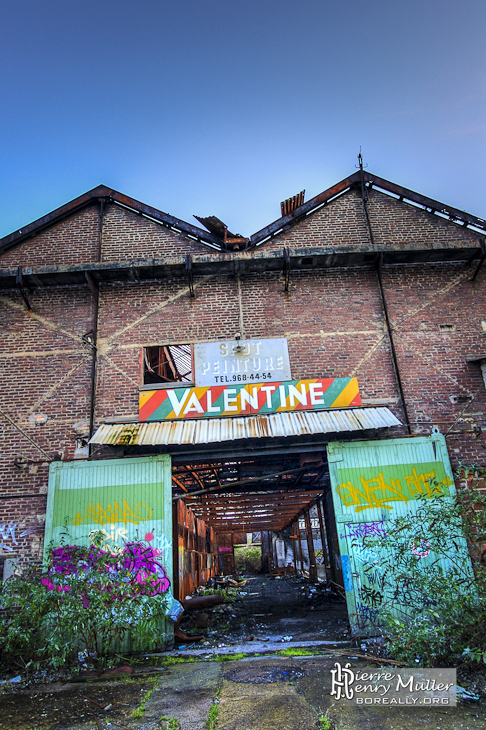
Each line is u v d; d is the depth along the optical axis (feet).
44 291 36.68
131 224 38.91
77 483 31.27
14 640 24.79
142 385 33.96
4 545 30.40
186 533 52.39
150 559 29.50
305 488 48.06
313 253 35.06
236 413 32.76
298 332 35.40
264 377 33.99
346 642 27.68
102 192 39.22
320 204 39.27
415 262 37.40
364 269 37.29
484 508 25.20
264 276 36.99
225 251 37.63
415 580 24.29
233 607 49.47
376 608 28.53
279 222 38.04
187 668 24.59
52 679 23.75
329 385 33.63
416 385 34.17
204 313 35.96
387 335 35.53
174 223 38.19
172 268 35.58
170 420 32.71
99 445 32.60
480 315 36.24
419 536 26.27
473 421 33.42
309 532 65.98
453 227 38.96
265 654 26.48
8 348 35.12
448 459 31.91
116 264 34.81
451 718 16.70
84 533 30.19
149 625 27.07
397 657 22.22
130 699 20.18
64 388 34.04
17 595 27.27
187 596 51.44
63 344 35.17
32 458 32.40
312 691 19.77
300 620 38.91
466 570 28.07
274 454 34.14
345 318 35.88
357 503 30.83
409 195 39.17
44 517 30.94
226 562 102.12
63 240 38.45
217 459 33.24
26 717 18.69
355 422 31.24
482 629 20.57
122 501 30.81
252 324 35.60
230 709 18.25
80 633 26.91
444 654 21.42
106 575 27.09
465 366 34.78
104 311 36.09
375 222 38.96
